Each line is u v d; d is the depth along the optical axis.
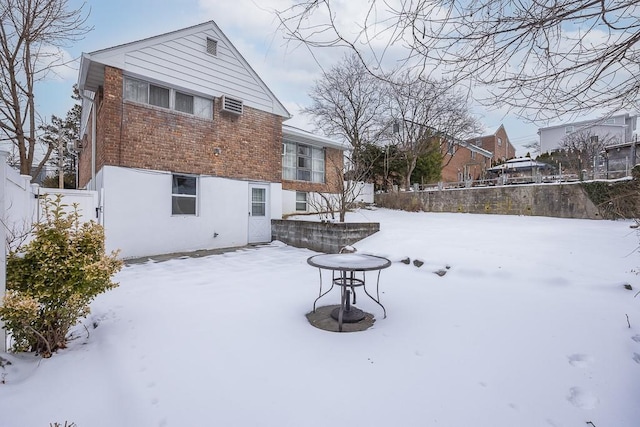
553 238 6.99
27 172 7.70
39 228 2.99
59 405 2.13
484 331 3.23
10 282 2.74
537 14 1.78
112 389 2.30
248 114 10.16
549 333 3.15
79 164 14.63
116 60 7.52
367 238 8.01
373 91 14.01
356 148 13.28
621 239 6.68
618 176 11.85
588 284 4.43
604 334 3.11
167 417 2.00
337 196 13.21
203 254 8.27
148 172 8.05
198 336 3.17
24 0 6.93
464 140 18.97
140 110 7.95
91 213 6.83
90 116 10.51
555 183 11.25
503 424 1.97
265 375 2.47
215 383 2.36
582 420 2.03
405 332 3.26
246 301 4.30
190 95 8.99
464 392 2.27
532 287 4.54
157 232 8.19
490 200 12.53
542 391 2.30
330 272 6.00
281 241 10.23
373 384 2.35
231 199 9.74
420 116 15.34
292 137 13.48
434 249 6.36
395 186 17.53
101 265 3.00
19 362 2.65
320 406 2.10
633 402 2.20
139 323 3.51
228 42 9.60
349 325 3.46
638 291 4.15
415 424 1.95
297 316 3.74
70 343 3.12
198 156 9.01
